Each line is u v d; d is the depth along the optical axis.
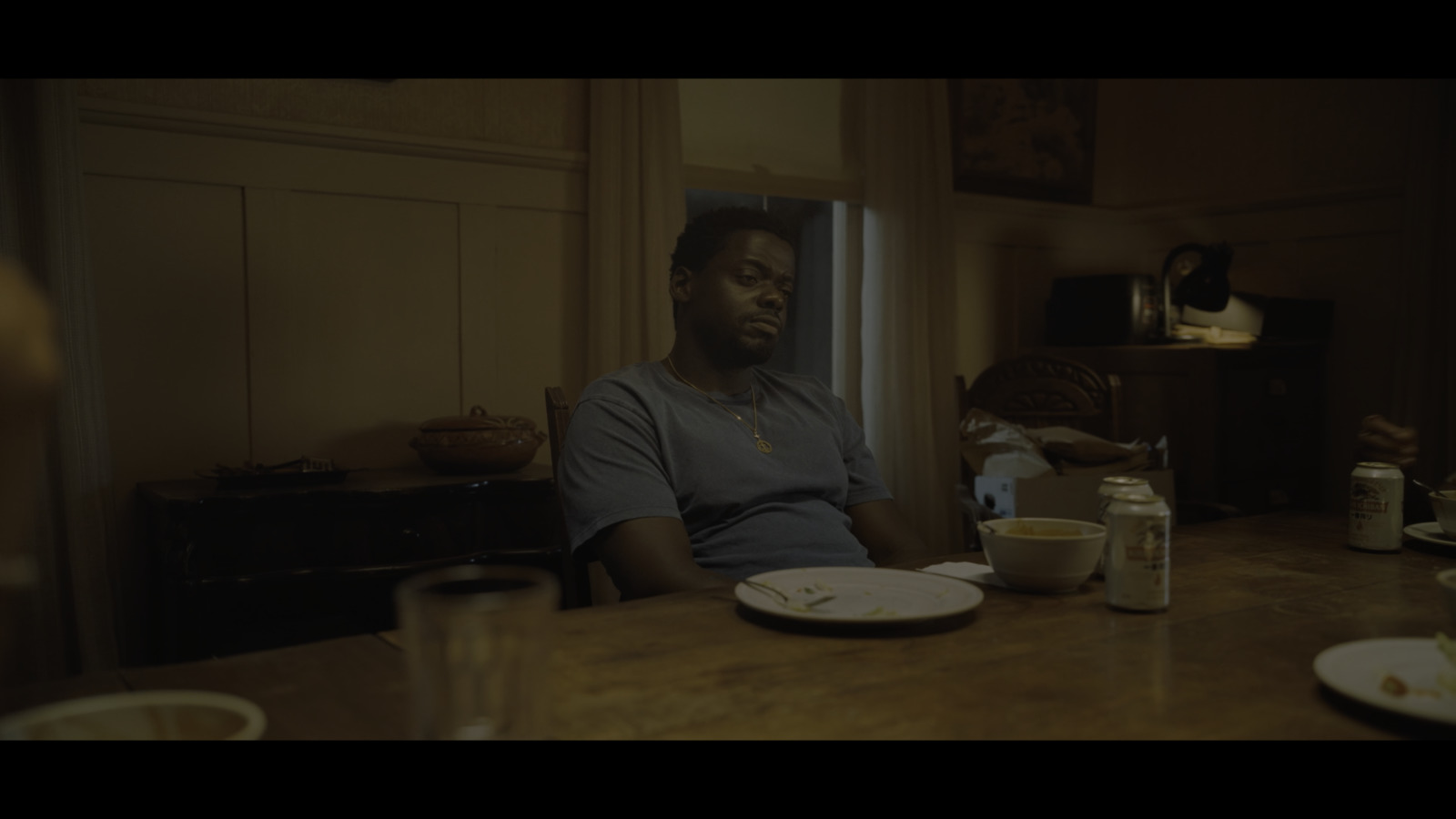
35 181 2.10
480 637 0.56
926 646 0.85
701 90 3.28
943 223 3.66
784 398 1.70
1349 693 0.66
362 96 2.62
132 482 2.34
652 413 1.50
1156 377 3.33
